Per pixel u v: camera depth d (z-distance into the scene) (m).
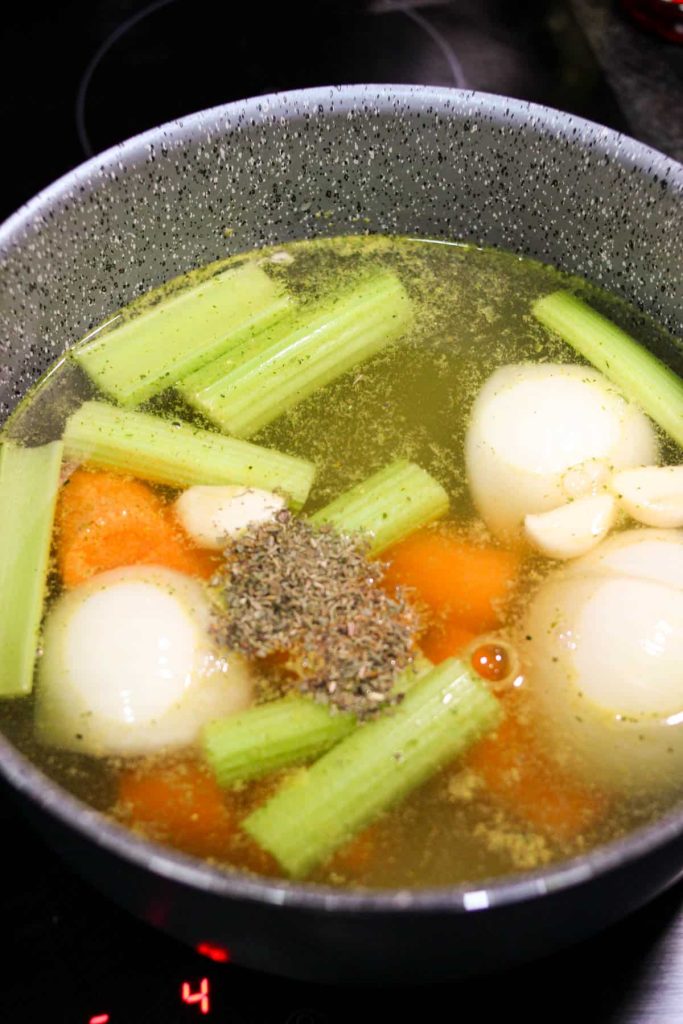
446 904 0.36
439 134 0.52
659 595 0.45
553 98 0.62
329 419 0.50
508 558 0.47
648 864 0.38
